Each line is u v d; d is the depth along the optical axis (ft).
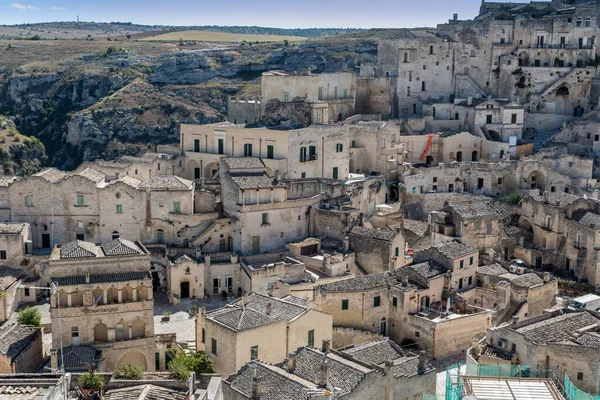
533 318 345.31
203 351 324.80
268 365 287.48
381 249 434.30
